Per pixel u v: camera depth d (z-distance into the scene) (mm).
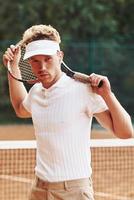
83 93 3732
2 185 9227
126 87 20234
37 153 3842
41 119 3764
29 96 3955
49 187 3746
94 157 11055
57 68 3756
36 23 24391
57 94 3742
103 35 24906
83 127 3746
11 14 24375
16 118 20906
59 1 24484
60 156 3719
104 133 16953
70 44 19969
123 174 10055
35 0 24547
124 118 3658
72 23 24500
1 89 21391
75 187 3719
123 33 25844
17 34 24266
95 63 19859
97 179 9695
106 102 3666
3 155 10883
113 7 25578
